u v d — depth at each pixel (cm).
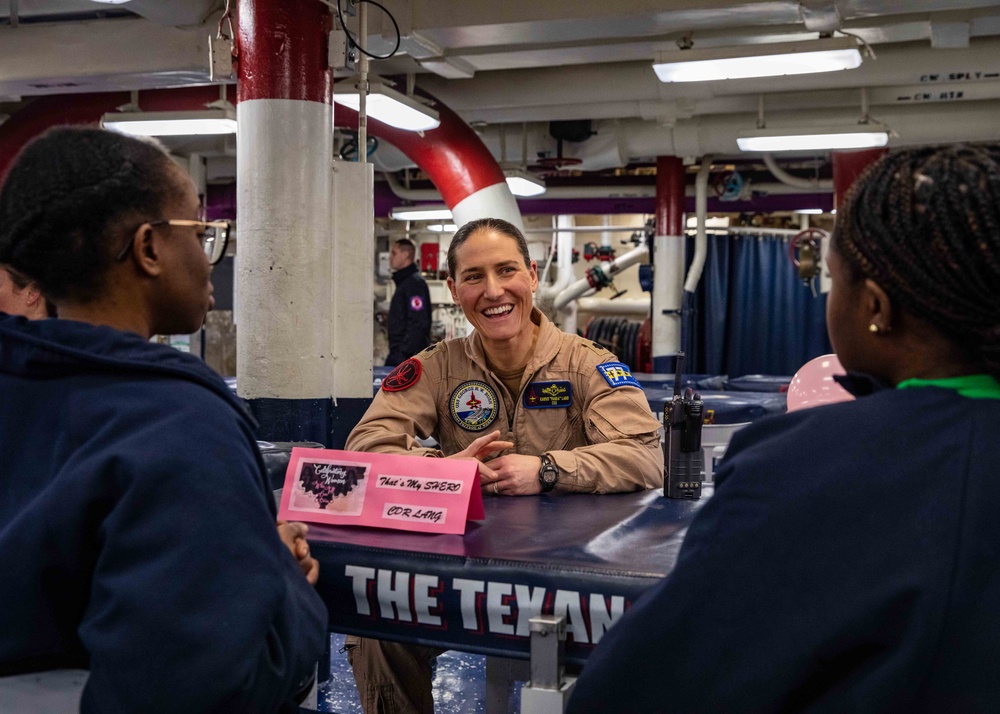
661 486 216
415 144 646
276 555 96
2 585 94
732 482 90
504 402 230
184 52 515
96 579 91
